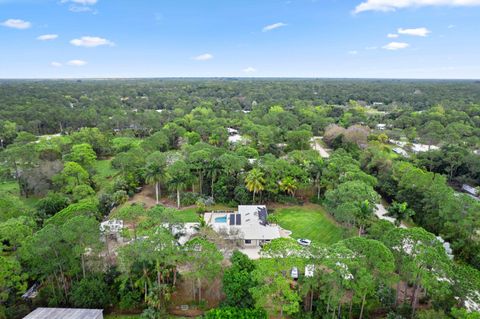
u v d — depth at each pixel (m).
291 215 57.47
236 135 113.25
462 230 41.50
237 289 31.55
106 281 34.69
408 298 34.53
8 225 34.50
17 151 67.06
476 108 136.38
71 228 32.25
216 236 43.72
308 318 31.06
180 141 102.62
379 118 140.75
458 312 26.28
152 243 31.22
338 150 80.44
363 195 47.41
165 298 33.31
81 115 123.69
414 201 53.78
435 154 76.19
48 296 33.31
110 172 78.75
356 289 28.31
